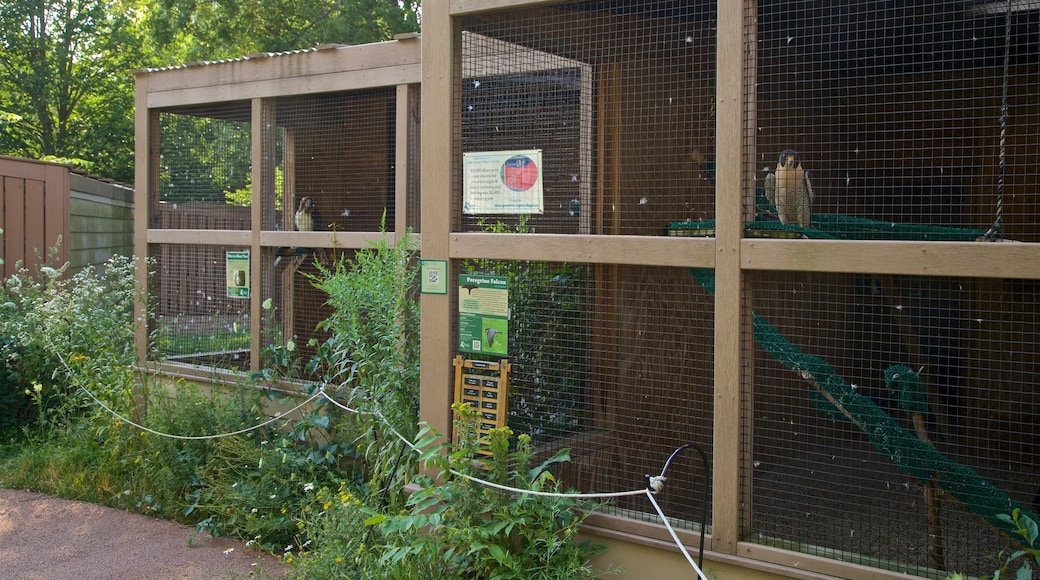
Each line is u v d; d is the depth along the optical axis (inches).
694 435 183.6
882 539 163.3
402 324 196.9
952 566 151.2
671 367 186.4
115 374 255.0
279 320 261.9
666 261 140.4
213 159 278.2
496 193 163.3
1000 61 234.4
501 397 159.3
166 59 860.0
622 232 186.5
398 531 154.9
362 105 251.1
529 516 144.1
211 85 271.3
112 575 184.9
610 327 179.0
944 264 117.6
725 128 133.9
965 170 256.1
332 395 226.5
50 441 271.6
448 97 165.5
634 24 180.1
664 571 139.8
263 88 260.4
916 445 153.0
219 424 235.8
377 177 249.9
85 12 830.5
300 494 212.8
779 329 212.1
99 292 277.7
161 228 288.5
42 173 361.4
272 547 201.0
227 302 267.9
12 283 325.7
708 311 190.5
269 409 248.8
